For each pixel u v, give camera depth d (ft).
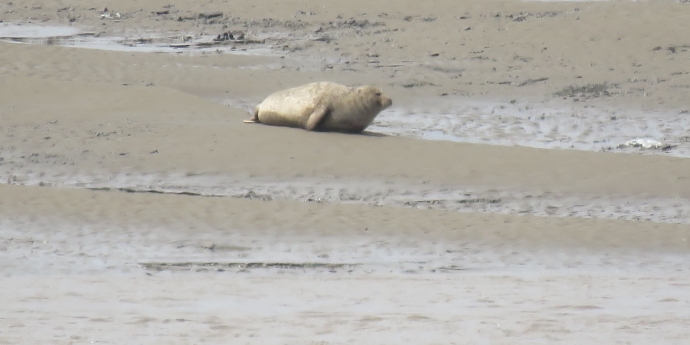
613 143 215.51
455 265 136.56
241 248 142.61
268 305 105.19
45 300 106.63
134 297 109.19
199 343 86.69
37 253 136.67
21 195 163.32
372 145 196.13
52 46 283.38
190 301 107.24
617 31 311.47
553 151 195.21
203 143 194.49
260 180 178.60
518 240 148.97
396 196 172.76
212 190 173.27
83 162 184.96
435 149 194.49
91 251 138.72
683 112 246.47
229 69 277.64
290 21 344.28
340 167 184.65
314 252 141.59
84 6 364.99
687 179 182.19
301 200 168.55
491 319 96.99
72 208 158.51
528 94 260.83
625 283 121.19
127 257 136.26
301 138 199.00
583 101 255.29
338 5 360.07
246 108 243.40
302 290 114.83
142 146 192.65
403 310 102.47
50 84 230.27
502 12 347.36
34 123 204.23
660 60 288.51
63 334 89.25
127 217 155.43
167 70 271.28
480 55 297.33
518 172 183.93
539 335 90.12
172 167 183.42
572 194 175.32
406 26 335.47
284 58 297.33
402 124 227.61
